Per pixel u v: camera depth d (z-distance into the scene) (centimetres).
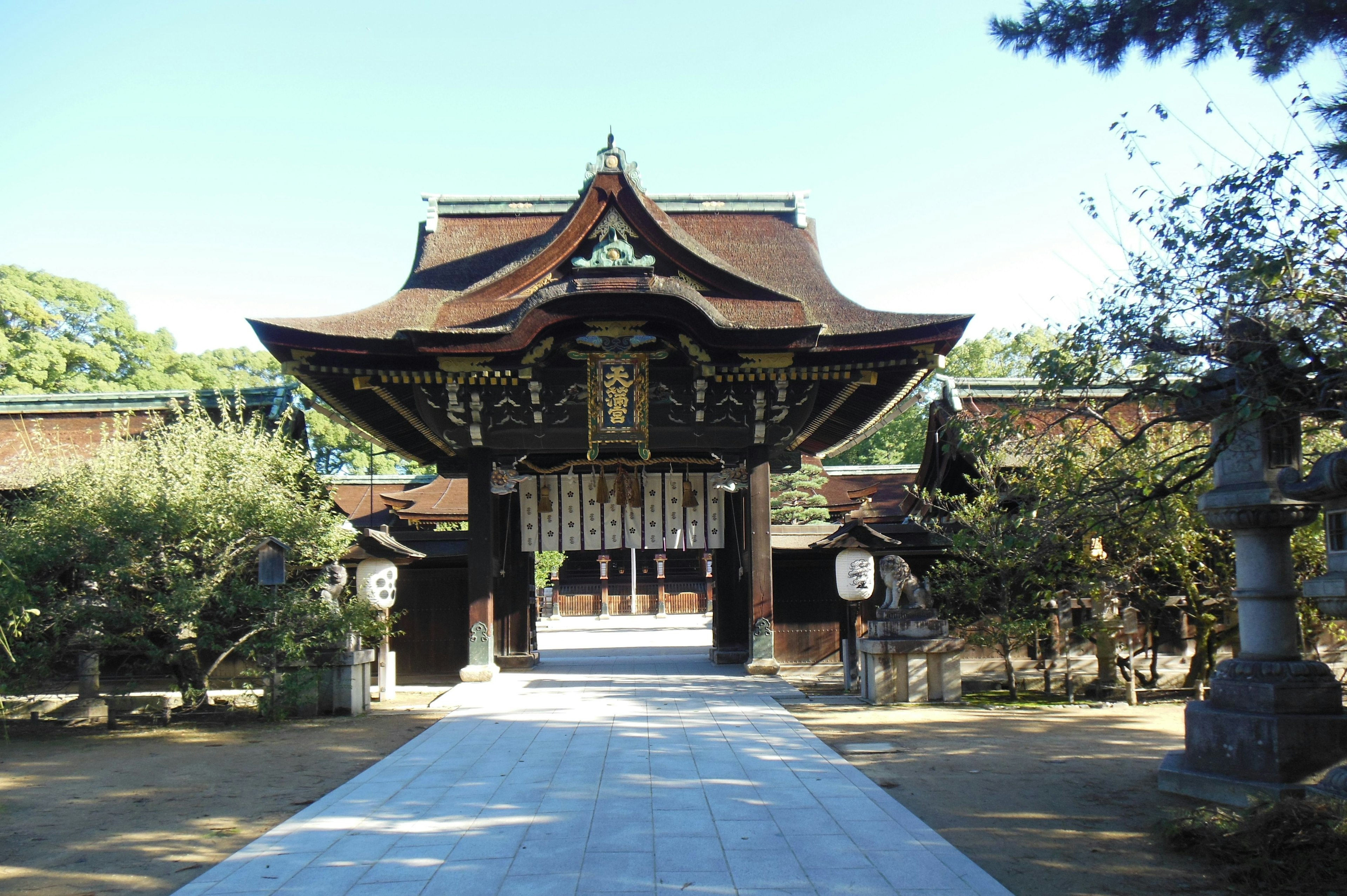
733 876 638
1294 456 845
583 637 3888
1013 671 1650
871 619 1811
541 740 1191
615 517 2178
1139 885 617
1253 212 711
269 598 1427
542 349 1789
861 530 1784
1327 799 691
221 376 4800
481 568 1912
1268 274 671
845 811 809
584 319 1770
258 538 1481
